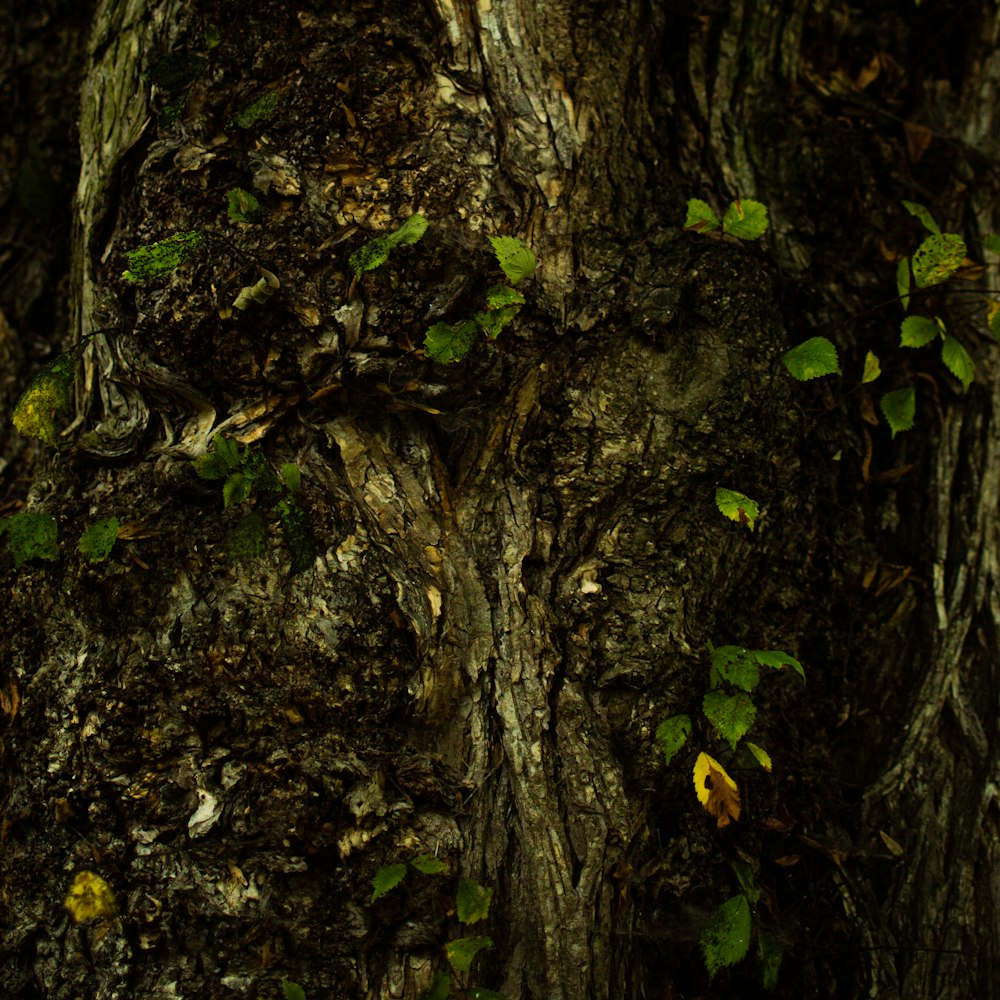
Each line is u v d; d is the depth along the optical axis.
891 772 2.39
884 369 2.51
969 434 2.55
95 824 1.97
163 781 1.96
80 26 2.78
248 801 1.94
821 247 2.49
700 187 2.36
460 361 2.01
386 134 2.10
